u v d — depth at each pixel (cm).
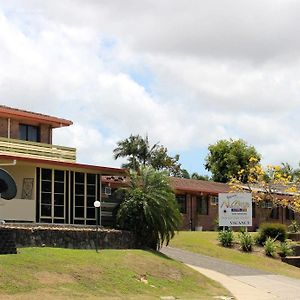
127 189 3169
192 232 4122
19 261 2111
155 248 3084
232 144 7850
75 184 3272
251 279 2875
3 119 3600
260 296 2430
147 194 3089
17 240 2489
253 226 5294
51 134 3884
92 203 3328
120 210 3109
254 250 3744
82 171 3300
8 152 3325
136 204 3064
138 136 6650
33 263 2131
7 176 2255
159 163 6675
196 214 4962
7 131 3609
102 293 2016
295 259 3681
